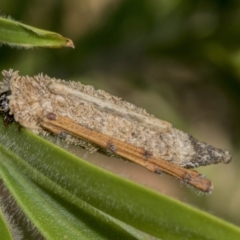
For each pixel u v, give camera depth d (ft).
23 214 0.66
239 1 0.87
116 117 0.68
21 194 0.65
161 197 0.62
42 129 0.66
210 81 0.91
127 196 0.63
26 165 0.65
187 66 0.90
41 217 0.65
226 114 0.99
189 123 0.98
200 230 0.62
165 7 0.89
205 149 0.68
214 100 0.98
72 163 0.64
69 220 0.65
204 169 0.98
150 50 0.90
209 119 1.00
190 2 0.88
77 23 0.90
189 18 0.88
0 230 0.64
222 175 0.99
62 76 0.89
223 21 0.87
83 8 0.91
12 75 0.67
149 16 0.90
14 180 0.65
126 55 0.90
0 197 0.66
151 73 0.93
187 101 0.97
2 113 0.66
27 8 0.88
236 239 0.62
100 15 0.91
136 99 0.96
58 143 0.67
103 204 0.63
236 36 0.87
